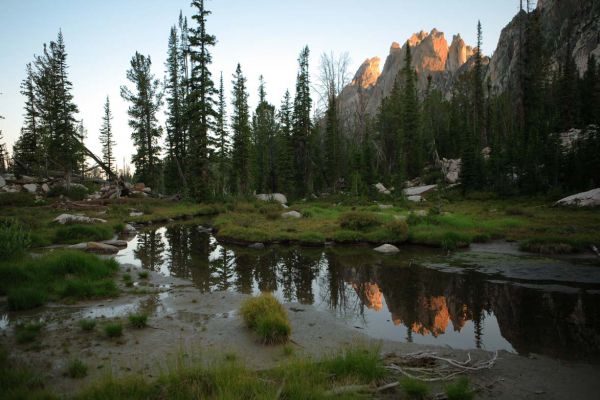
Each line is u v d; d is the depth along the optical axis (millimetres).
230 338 7578
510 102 55562
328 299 10648
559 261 13984
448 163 50906
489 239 18578
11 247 12852
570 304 9602
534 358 6664
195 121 40125
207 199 40719
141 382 5168
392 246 17578
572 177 31578
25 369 5836
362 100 53562
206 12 37500
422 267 14078
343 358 6109
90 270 12320
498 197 34688
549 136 36844
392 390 5246
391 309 9680
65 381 5637
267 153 55719
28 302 9430
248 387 5008
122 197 41281
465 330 8156
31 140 55031
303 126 51969
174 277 13047
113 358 6531
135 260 16000
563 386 5590
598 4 79438
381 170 58844
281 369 5699
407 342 7512
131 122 51844
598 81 49188
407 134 52250
